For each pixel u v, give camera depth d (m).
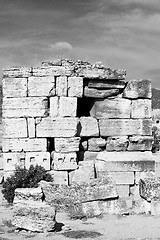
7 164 24.12
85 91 25.12
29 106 24.25
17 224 17.17
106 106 25.48
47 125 24.22
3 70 24.31
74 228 17.42
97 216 19.50
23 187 22.34
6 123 24.20
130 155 24.55
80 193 19.98
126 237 15.98
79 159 25.23
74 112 24.52
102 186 20.16
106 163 23.83
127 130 25.39
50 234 16.44
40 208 16.88
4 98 24.31
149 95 25.62
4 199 22.58
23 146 24.16
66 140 24.28
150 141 25.47
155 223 18.17
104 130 25.34
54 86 24.36
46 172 23.97
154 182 20.25
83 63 25.33
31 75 24.33
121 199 20.50
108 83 25.36
